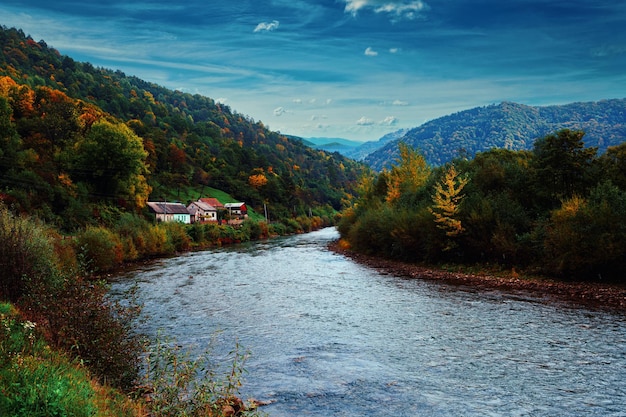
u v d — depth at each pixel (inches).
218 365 517.3
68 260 1222.9
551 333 641.0
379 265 1595.7
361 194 2711.6
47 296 392.5
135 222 2300.7
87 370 333.4
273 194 6269.7
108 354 359.9
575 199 1115.9
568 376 466.3
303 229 5118.1
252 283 1208.2
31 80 6978.4
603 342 589.0
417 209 1675.7
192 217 4271.7
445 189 1612.9
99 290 393.7
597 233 1010.1
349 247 2310.5
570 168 1301.7
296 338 641.0
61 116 4116.6
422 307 848.3
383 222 1779.0
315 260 1838.1
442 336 638.5
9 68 6978.4
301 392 434.0
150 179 4881.9
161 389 313.9
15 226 604.7
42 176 2901.1
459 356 544.1
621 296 888.9
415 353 560.4
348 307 861.2
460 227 1350.9
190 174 5649.6
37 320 425.7
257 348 591.5
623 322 697.6
